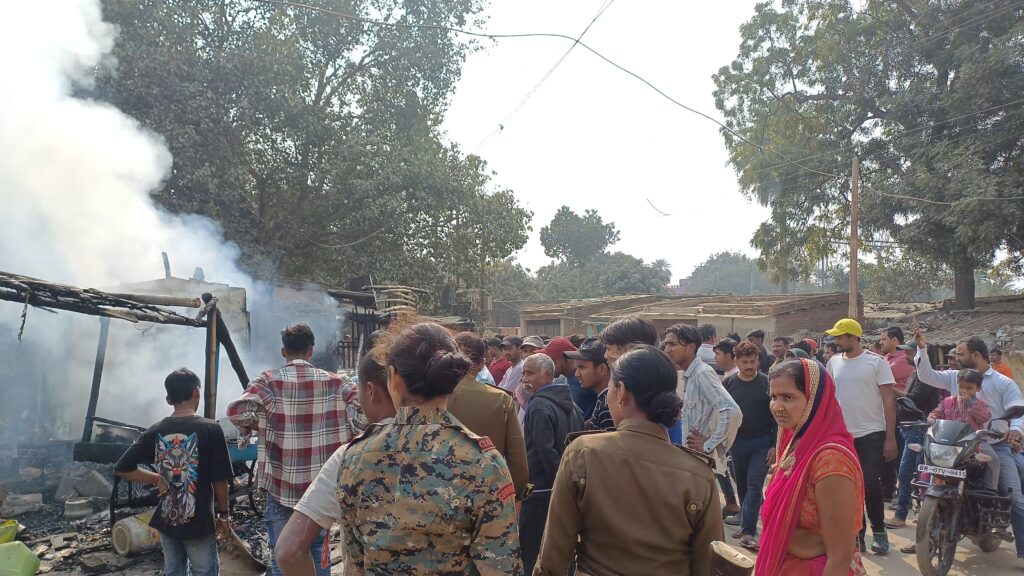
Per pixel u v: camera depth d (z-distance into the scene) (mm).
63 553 5734
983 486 5531
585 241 76125
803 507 2611
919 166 21359
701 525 2338
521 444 3641
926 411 7156
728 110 28828
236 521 6594
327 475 2137
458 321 16625
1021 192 18812
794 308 21703
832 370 5926
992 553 5828
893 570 5387
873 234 24766
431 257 22109
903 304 28906
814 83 26344
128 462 4129
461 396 3596
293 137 18719
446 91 22000
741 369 5973
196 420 4238
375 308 15672
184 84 16469
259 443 4184
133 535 5574
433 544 1853
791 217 27031
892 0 23875
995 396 6059
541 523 3879
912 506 7398
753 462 5867
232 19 18703
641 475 2309
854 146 25172
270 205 20562
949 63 22141
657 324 27625
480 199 22328
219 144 17328
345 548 2033
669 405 2395
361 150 19172
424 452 1899
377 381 2578
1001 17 21078
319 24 19609
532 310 35500
